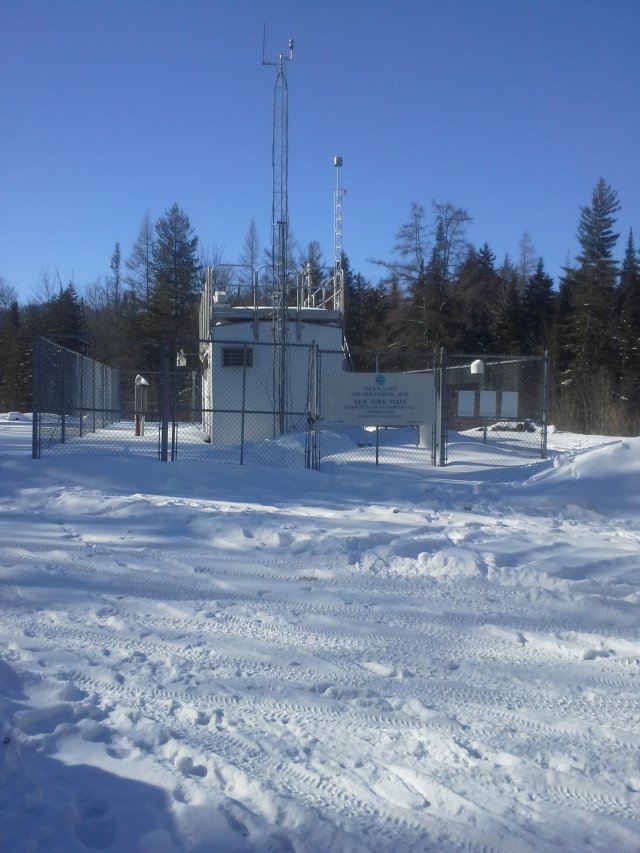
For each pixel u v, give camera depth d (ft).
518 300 172.04
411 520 37.70
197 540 33.58
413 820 13.34
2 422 111.96
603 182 187.52
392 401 51.55
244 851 12.37
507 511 41.19
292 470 46.73
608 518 40.81
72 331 175.01
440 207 151.64
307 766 15.05
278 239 76.02
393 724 16.90
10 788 13.88
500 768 15.05
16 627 22.45
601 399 120.47
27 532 34.09
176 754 15.35
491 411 54.60
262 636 22.20
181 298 177.17
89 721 16.60
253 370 73.31
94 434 81.41
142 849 12.37
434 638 22.26
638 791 14.34
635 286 179.83
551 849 12.59
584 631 22.99
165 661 20.20
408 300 154.40
